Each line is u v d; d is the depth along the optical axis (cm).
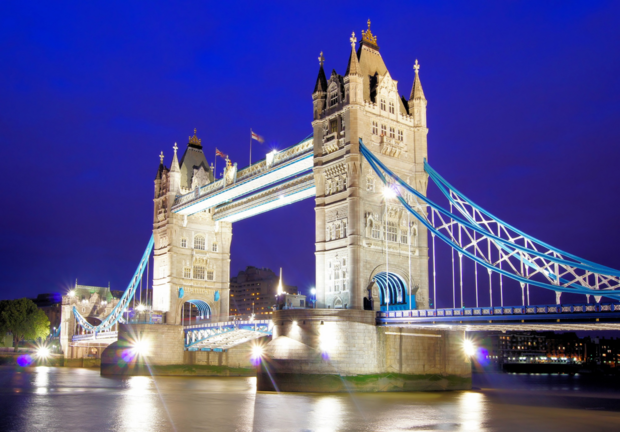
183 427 5219
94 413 6178
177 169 13800
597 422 5656
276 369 8069
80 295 19912
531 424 5481
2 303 18750
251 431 5003
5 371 14712
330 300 8700
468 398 7700
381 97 9138
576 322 6066
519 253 7394
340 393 7681
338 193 8825
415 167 9338
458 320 7069
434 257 7994
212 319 13738
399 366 8225
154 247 14200
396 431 5022
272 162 10494
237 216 13562
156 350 12550
